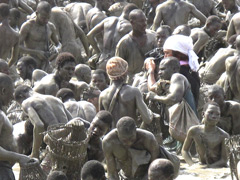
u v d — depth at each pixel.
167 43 29.62
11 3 41.84
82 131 22.89
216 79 33.31
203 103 31.25
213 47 37.00
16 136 26.42
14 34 36.50
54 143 22.39
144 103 26.14
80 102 27.55
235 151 22.12
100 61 37.50
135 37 33.28
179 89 27.59
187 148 26.91
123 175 23.30
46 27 37.69
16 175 25.36
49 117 25.52
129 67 33.31
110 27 37.69
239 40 30.89
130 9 37.91
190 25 42.03
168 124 28.59
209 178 24.84
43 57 37.41
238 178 21.25
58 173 20.62
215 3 44.88
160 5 39.22
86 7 43.88
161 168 20.28
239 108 28.33
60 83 29.28
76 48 40.41
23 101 25.81
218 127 26.83
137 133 22.62
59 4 48.03
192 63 29.36
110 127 25.78
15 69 37.25
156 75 29.70
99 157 23.55
